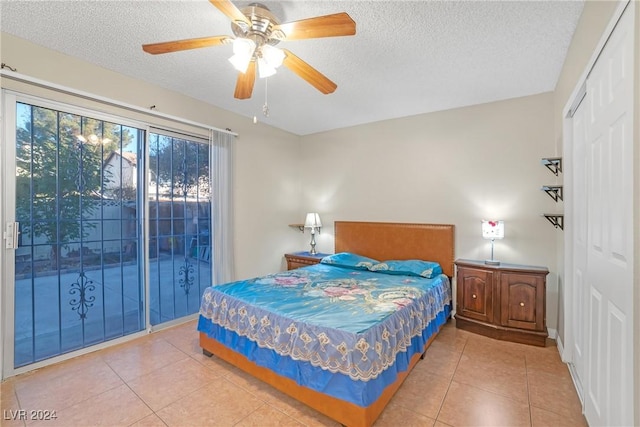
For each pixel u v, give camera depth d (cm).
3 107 212
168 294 321
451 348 268
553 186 263
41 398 195
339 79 280
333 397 166
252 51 168
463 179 344
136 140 292
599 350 151
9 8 185
